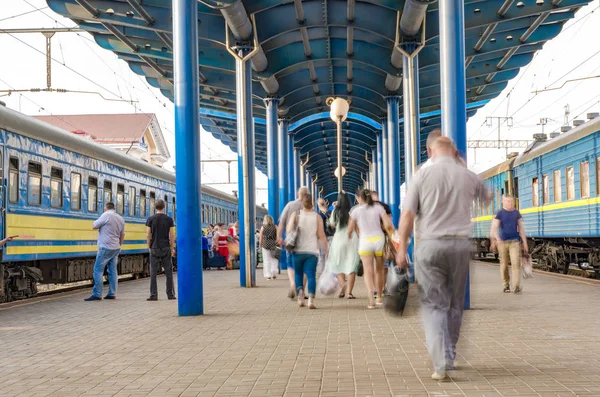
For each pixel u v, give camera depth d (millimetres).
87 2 16578
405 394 5602
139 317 11266
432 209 6195
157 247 14547
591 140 18281
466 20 17219
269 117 24672
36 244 14922
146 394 5824
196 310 11414
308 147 39688
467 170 6305
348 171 55094
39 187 15195
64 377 6547
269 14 18281
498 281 17828
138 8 16453
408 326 9656
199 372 6684
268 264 20984
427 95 25188
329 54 21312
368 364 6914
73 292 17312
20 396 5805
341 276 14086
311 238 12250
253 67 20781
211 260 28219
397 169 24734
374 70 23016
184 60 11719
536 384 5855
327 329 9461
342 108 16141
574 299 12812
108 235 14641
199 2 17656
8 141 13766
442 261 6160
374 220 12039
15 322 10750
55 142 16125
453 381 6047
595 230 17984
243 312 11742
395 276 6859
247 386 6027
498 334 8625
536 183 23891
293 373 6531
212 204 34500
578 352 7336
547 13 17500
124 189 21391
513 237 14250
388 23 18266
